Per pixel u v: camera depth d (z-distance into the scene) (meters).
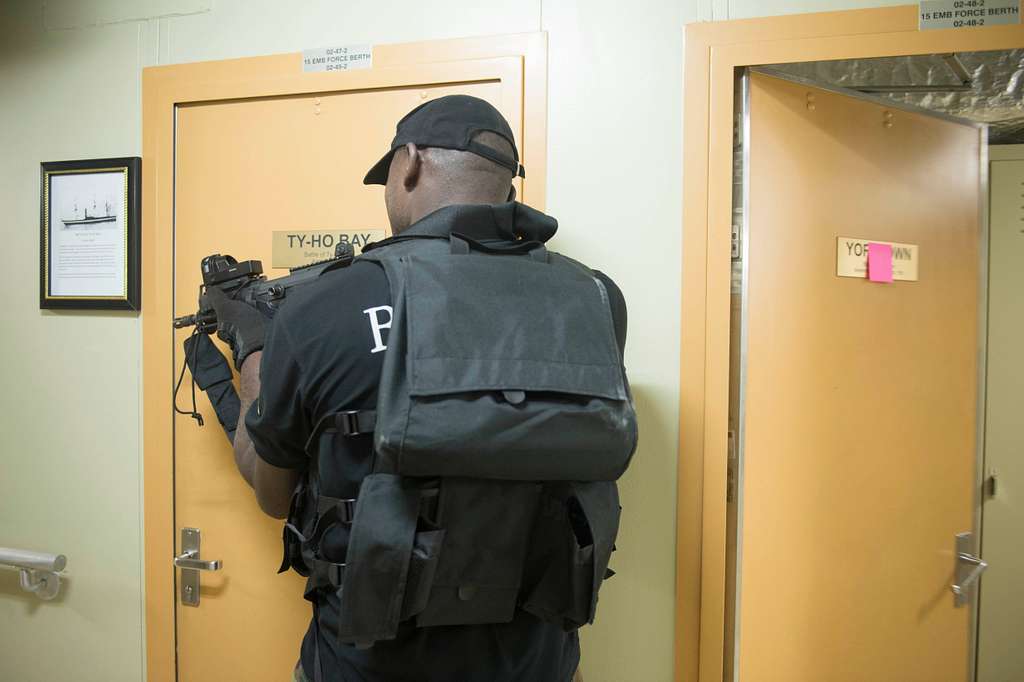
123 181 1.16
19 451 1.24
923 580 1.19
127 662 1.19
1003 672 1.32
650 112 1.00
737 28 0.98
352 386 0.59
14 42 1.23
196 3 1.14
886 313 1.14
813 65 1.02
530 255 0.68
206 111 1.13
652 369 1.01
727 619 1.03
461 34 1.05
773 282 1.03
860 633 1.13
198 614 1.15
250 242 1.12
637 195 1.01
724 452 0.99
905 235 1.15
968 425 1.24
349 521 0.61
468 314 0.57
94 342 1.20
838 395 1.10
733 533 1.02
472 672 0.63
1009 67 1.02
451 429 0.53
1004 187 1.30
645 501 1.01
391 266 0.61
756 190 1.01
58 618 1.23
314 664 0.71
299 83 1.08
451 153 0.71
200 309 0.96
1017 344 1.29
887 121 1.12
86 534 1.21
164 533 1.15
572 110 1.02
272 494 0.77
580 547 0.61
